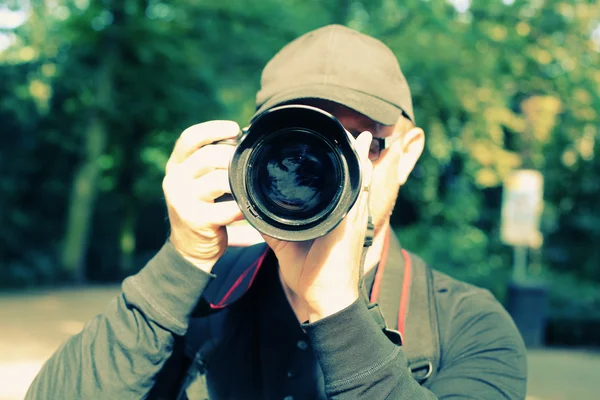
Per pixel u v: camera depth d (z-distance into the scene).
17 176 20.23
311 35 1.57
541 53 17.05
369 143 1.28
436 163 17.16
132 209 22.91
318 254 1.22
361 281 1.29
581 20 17.41
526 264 17.50
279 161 1.19
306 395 1.46
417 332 1.43
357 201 1.25
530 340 10.01
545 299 10.07
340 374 1.17
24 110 18.88
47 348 7.81
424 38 14.94
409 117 1.58
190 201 1.31
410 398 1.17
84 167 19.00
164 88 17.83
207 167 1.32
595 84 18.00
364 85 1.46
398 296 1.47
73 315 10.97
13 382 6.00
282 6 15.59
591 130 18.30
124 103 18.53
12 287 16.72
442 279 1.57
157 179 22.12
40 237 21.08
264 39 15.48
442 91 15.04
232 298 1.50
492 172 16.81
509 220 10.27
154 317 1.30
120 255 22.81
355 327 1.18
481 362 1.39
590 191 18.22
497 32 16.12
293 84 1.48
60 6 17.38
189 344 1.56
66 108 19.56
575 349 9.93
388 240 1.54
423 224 17.94
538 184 10.16
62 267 19.09
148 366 1.30
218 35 15.70
